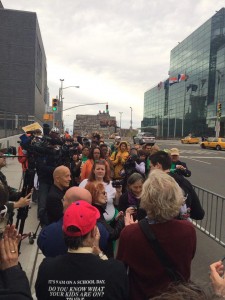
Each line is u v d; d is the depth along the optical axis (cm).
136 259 244
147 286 242
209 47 8081
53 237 305
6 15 4612
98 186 385
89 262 215
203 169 2064
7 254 195
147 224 246
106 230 334
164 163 425
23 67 4684
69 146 977
